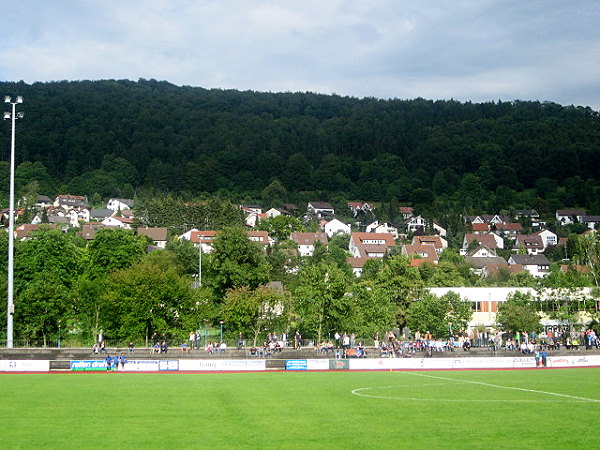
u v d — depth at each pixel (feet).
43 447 102.58
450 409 139.13
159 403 146.72
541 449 100.94
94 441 106.63
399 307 351.25
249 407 141.28
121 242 353.72
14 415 130.11
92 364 232.12
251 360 237.86
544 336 326.65
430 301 330.54
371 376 213.25
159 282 293.84
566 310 359.05
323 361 243.60
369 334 315.99
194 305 301.84
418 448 101.81
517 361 253.24
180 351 266.57
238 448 102.12
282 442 106.22
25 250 332.60
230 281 368.27
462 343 296.92
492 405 144.87
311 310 304.50
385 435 111.45
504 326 358.43
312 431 114.83
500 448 101.71
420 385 184.03
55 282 298.35
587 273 447.83
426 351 278.87
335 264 322.96
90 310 291.79
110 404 145.07
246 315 299.58
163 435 111.34
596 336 317.42
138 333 287.07
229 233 374.84
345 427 118.32
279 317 309.83
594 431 114.62
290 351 271.69
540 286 377.71
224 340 299.79
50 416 129.08
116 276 295.89
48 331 286.87
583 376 212.23
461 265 620.49
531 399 154.40
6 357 244.63
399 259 363.56
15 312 277.64
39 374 220.43
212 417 128.36
